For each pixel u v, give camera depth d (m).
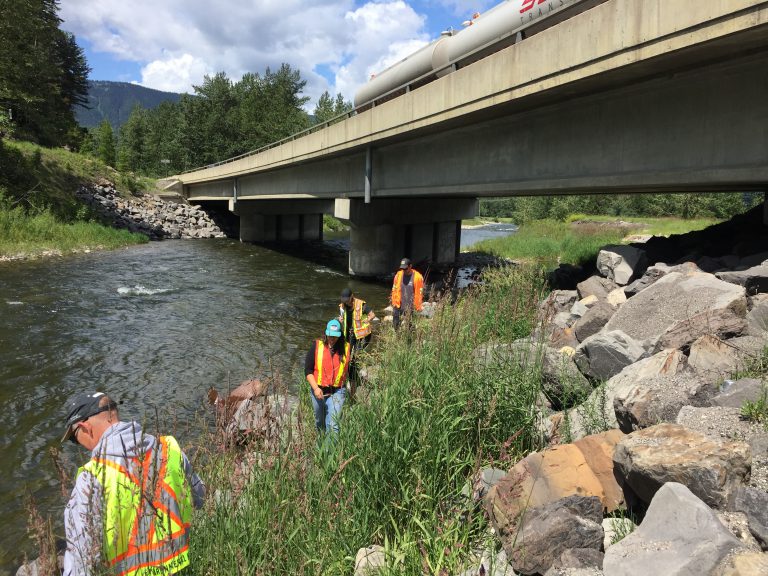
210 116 78.75
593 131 10.60
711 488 2.87
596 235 31.81
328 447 4.23
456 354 5.12
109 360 10.21
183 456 2.80
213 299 16.53
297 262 27.41
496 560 3.31
